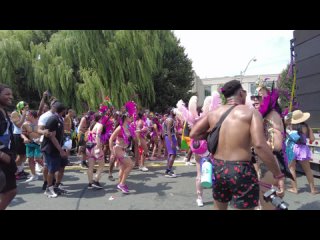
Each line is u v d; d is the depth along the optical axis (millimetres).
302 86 7891
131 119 7062
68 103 20078
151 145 13273
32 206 5766
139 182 7887
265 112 4086
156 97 31828
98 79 19562
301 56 7930
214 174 3037
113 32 21172
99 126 7148
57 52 20688
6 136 3955
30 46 21031
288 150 6426
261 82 4402
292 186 6531
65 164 6699
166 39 27969
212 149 3070
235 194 2869
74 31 20047
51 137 6195
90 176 7125
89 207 5691
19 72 21391
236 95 3168
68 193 6781
